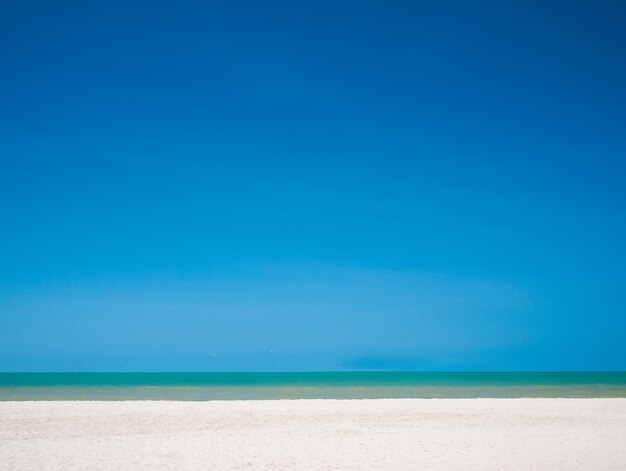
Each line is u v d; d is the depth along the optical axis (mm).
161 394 43406
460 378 97000
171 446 17562
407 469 14742
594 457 16359
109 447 17328
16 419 23203
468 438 19422
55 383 67812
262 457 16047
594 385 60000
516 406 29328
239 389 50875
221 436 19516
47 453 16375
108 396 40594
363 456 16297
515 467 15047
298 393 45125
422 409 27703
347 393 45000
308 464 15227
